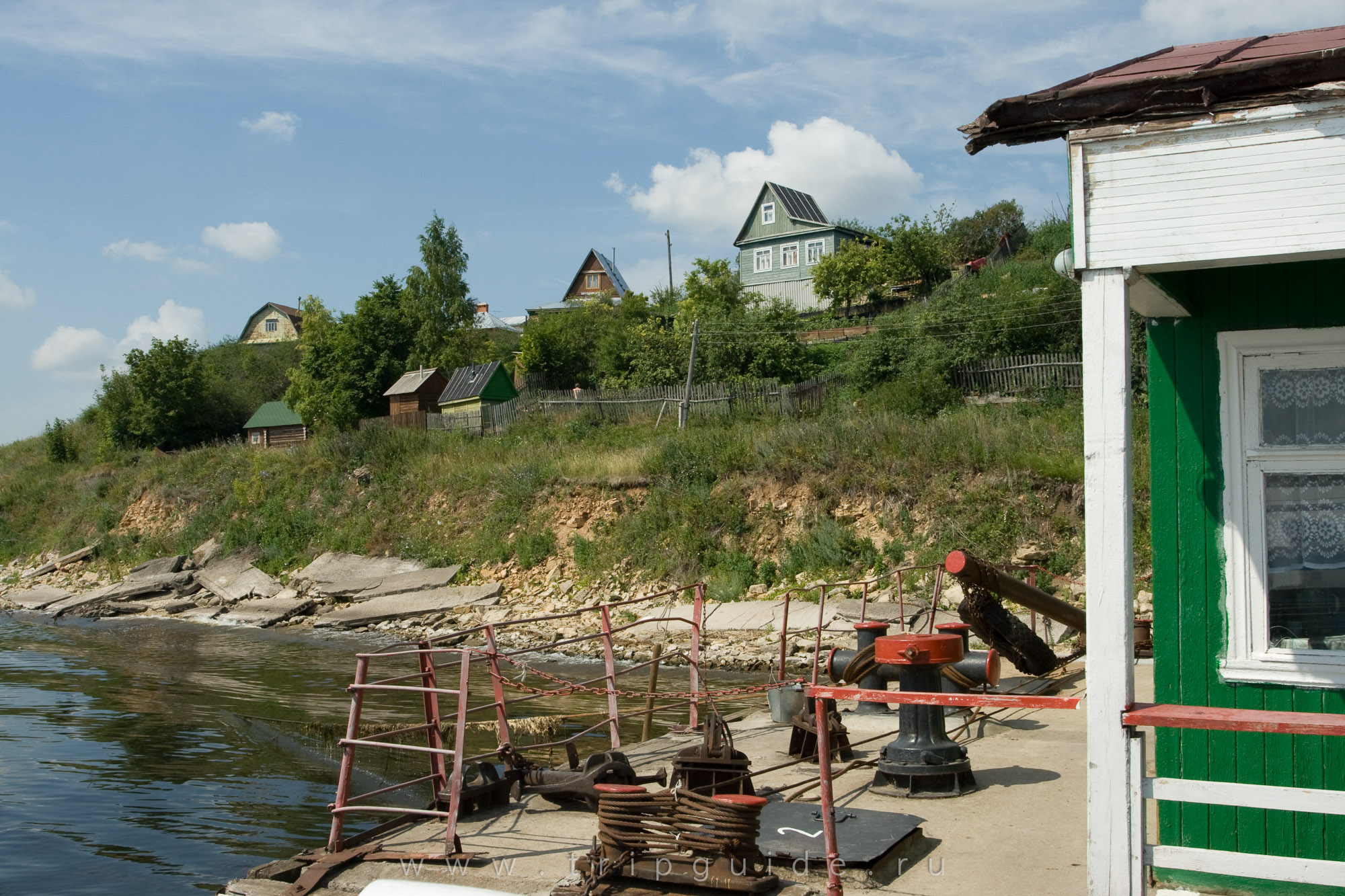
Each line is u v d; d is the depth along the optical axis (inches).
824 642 730.8
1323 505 205.3
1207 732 209.3
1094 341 180.7
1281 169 172.4
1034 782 305.3
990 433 936.3
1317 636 204.7
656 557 987.3
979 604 317.7
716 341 1449.3
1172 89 176.9
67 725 551.5
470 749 448.1
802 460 989.8
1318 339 203.5
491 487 1184.2
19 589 1384.1
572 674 701.9
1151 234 178.9
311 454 1427.2
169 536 1422.2
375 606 1037.8
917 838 247.3
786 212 2172.7
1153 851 178.7
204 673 736.3
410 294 2153.1
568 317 1939.0
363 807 260.4
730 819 213.9
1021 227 2047.2
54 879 320.8
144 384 1948.8
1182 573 212.2
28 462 2059.5
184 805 397.7
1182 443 213.3
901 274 1755.7
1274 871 171.6
